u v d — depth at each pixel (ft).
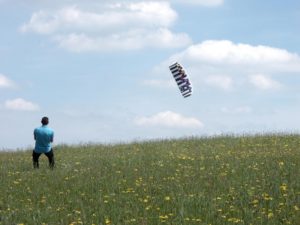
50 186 49.57
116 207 39.91
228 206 39.34
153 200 41.81
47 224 36.42
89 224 35.94
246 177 48.08
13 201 43.68
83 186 48.19
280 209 37.63
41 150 59.82
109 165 59.57
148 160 62.18
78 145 85.30
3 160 69.77
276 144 70.85
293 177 46.88
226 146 72.28
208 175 50.80
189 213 37.40
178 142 81.15
